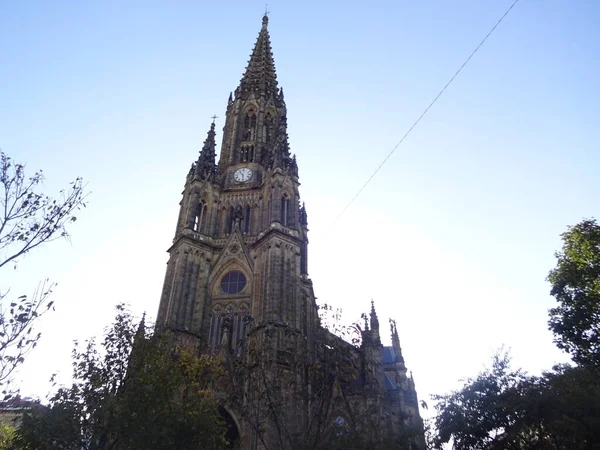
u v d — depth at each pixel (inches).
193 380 1664.6
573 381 1701.5
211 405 1529.3
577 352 2011.6
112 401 1286.9
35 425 1250.0
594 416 1448.1
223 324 2306.8
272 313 2182.6
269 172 2933.1
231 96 3887.8
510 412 1571.1
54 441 1293.1
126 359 1439.5
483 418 1625.2
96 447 1261.1
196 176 2915.8
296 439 1414.9
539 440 1568.7
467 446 1621.6
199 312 2370.8
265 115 3565.5
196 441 1341.0
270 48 4237.2
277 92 3853.3
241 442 1825.8
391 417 1866.4
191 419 1371.8
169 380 1378.0
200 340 2242.9
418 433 1596.9
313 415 1622.8
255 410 1515.7
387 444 1453.0
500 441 1605.6
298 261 2511.1
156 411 1298.0
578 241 2078.0
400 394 2583.7
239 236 2682.1
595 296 1943.9
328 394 1488.7
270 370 1779.0
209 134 3228.3
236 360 1940.2
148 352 1443.2
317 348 1572.3
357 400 1737.2
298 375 1749.5
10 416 1913.1
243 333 2303.2
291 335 2022.6
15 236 881.5
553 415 1504.7
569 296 2057.1
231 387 1833.2
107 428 1254.9
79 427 1288.1
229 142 3462.1
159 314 2337.6
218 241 2728.8
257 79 3907.5
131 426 1246.9
